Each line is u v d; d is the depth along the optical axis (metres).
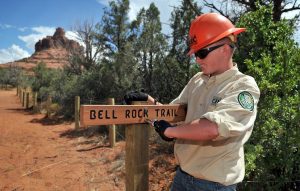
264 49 5.33
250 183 4.77
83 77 18.86
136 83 16.22
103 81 17.47
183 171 2.45
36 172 7.58
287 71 4.84
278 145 4.82
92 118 2.24
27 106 23.67
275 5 10.02
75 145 10.14
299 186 5.04
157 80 14.91
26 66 108.94
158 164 7.25
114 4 22.88
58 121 15.95
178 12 14.78
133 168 2.52
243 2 10.32
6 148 9.98
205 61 2.28
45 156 9.01
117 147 9.38
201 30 2.24
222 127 1.96
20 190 6.50
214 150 2.23
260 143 4.71
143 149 2.54
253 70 4.72
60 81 24.83
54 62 113.44
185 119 2.64
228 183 2.20
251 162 4.25
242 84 2.19
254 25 5.35
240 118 2.06
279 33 5.33
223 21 2.26
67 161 8.38
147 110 2.49
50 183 6.89
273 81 4.83
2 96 41.34
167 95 14.45
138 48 16.33
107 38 23.33
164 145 8.30
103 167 7.72
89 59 25.58
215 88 2.30
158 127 2.19
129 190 2.55
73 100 17.52
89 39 25.50
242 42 5.41
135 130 2.50
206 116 2.00
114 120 2.34
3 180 7.05
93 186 6.65
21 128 13.89
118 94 16.53
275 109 4.72
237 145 2.23
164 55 15.26
